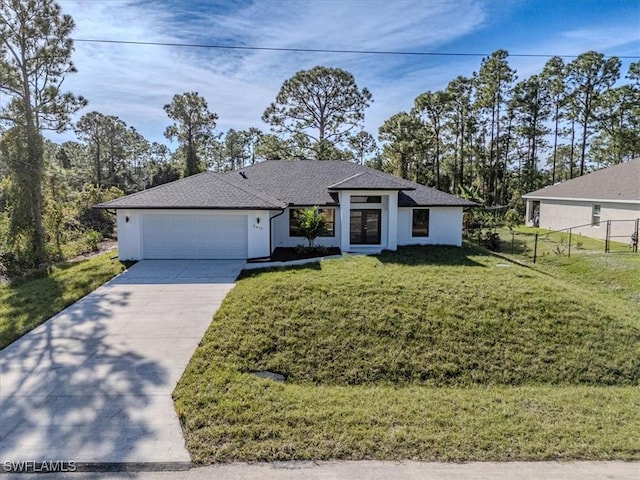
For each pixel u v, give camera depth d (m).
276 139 39.62
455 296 10.52
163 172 45.31
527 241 23.12
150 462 4.72
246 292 11.01
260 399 6.16
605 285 13.77
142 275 13.72
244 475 4.51
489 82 38.56
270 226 17.20
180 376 6.91
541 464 4.79
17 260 17.23
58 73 18.72
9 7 17.14
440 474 4.54
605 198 22.12
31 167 17.95
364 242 19.27
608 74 36.69
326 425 5.47
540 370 7.64
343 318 9.22
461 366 7.66
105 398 6.20
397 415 5.80
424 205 19.17
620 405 6.41
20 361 7.52
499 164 41.66
